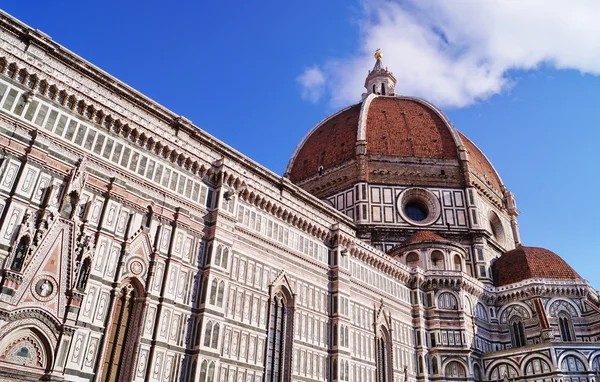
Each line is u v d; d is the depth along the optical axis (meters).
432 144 95.62
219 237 47.31
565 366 63.22
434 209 87.50
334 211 67.50
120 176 42.09
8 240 33.72
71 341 34.94
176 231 44.50
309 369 52.38
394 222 85.06
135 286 40.66
